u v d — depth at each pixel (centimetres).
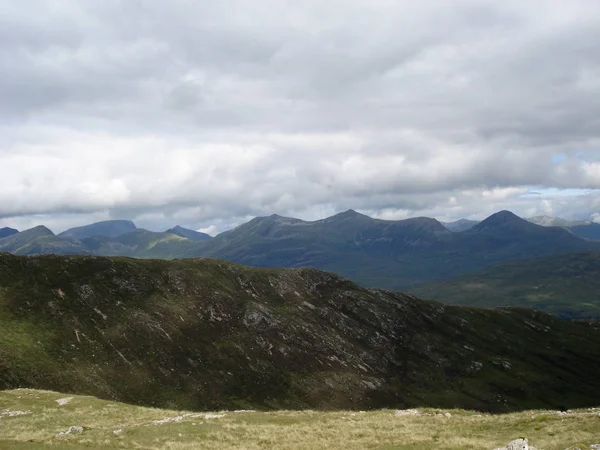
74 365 10906
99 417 5547
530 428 4056
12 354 9969
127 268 16375
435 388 18100
